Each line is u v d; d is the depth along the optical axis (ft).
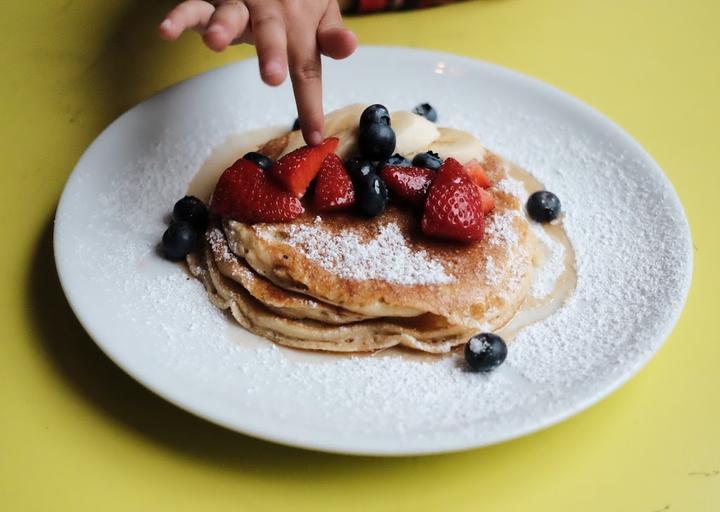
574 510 1.40
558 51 2.27
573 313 1.60
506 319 1.59
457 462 1.45
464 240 1.59
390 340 1.55
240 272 1.59
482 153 1.78
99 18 2.21
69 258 1.59
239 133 1.88
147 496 1.40
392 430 1.38
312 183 1.65
